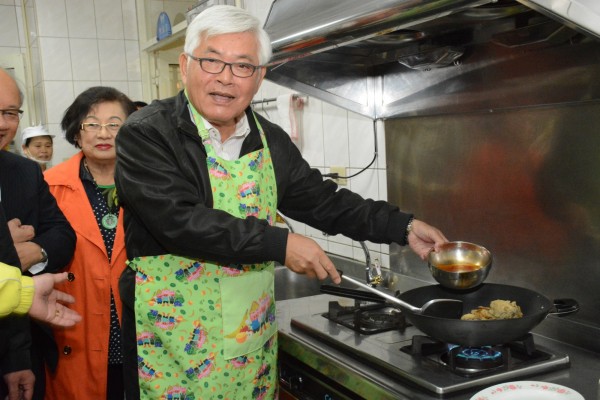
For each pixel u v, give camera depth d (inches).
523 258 59.1
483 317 49.9
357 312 60.4
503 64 58.2
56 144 160.1
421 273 73.4
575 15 34.8
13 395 56.8
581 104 51.4
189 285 50.5
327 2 52.4
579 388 44.7
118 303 67.0
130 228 50.9
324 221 59.4
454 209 66.9
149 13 161.9
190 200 45.8
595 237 51.9
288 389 61.9
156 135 46.9
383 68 73.9
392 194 76.1
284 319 66.6
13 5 178.9
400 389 46.2
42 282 46.2
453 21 52.8
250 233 44.3
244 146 52.3
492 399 40.5
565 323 54.7
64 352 67.6
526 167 57.6
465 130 64.2
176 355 50.7
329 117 89.0
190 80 47.2
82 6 160.4
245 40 45.7
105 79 165.0
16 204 61.3
